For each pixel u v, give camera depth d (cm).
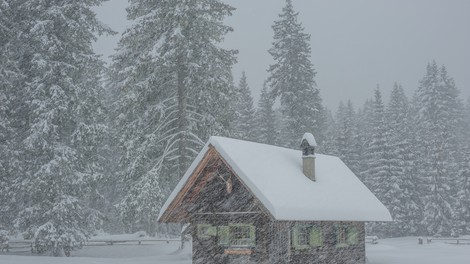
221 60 3027
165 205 2169
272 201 1961
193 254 2288
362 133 7431
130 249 3634
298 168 2522
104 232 5688
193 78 2905
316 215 2152
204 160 2133
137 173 2964
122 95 3139
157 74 2925
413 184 6116
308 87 4903
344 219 2339
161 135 3088
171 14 2831
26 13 3056
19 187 2894
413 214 5959
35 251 2978
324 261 2427
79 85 3066
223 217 2242
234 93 3020
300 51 4981
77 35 3016
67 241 2828
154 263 2509
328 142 6512
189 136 3141
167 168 3147
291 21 5091
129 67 2891
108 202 4912
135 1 3125
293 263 2212
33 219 2912
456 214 5931
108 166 4362
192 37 2888
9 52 2944
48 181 2806
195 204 2284
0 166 2880
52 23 2956
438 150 6134
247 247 2170
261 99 6475
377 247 4122
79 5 3062
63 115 2953
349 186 2748
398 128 6519
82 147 3058
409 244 4862
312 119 4906
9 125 2978
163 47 2847
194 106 3069
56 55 2992
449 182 6203
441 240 5278
